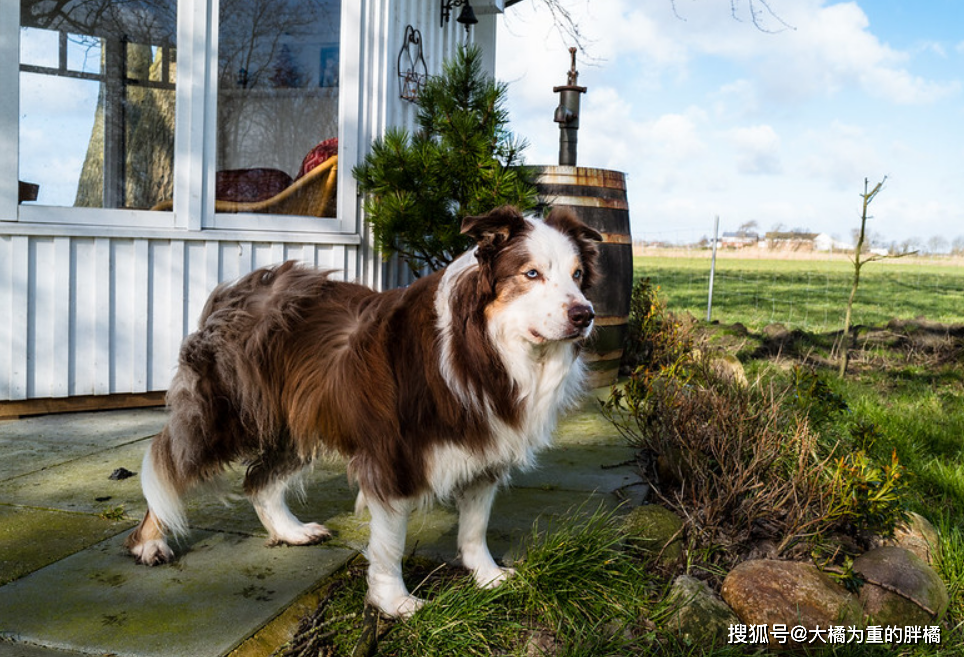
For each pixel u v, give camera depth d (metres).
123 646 2.42
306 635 2.55
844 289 16.08
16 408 5.26
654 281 17.33
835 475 3.38
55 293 5.24
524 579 2.85
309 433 2.86
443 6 7.54
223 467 3.06
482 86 6.13
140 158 5.48
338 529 3.45
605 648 2.54
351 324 2.83
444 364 2.57
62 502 3.70
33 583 2.84
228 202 5.75
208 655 2.38
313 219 6.10
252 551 3.19
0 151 4.98
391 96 6.62
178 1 5.34
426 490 2.68
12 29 4.94
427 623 2.57
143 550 3.04
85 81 5.23
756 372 7.07
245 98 5.71
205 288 5.69
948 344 8.81
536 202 5.90
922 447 5.00
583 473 4.31
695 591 2.85
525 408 2.66
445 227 5.86
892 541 3.42
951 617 2.96
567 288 2.54
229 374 2.92
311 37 5.91
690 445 3.83
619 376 7.09
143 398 5.65
